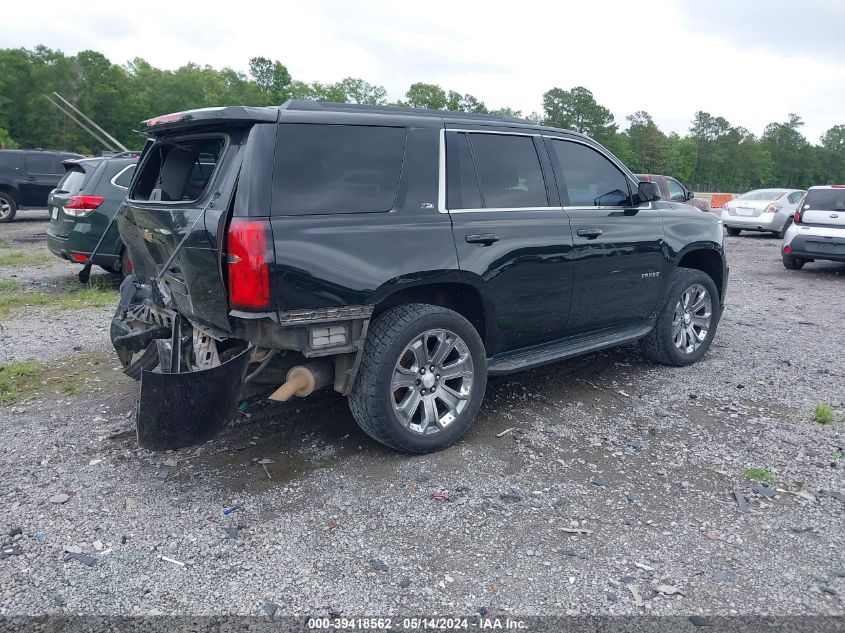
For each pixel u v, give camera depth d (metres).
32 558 2.96
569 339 4.95
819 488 3.67
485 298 4.15
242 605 2.68
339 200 3.59
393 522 3.27
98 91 78.62
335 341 3.57
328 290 3.43
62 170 18.94
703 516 3.37
